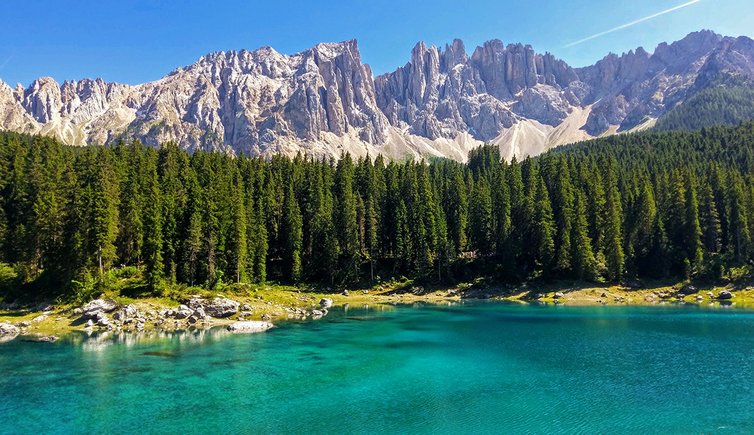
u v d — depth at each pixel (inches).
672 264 4480.8
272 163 6205.7
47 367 1815.9
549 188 5536.4
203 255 3686.0
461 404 1402.6
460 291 4618.6
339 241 4891.7
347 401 1430.9
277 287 4453.7
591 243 4776.1
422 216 5000.0
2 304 3061.0
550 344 2266.2
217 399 1444.4
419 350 2142.0
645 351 2095.2
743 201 4512.8
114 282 3265.3
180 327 2741.1
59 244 3363.7
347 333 2586.1
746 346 2186.3
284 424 1243.8
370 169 5757.9
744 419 1270.9
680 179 4832.7
